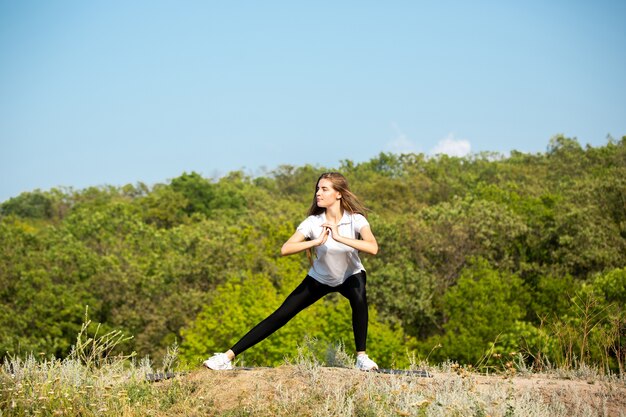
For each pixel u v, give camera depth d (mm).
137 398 5074
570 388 5551
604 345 7094
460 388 5109
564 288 31750
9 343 29031
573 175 72750
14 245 37250
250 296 27656
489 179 82812
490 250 40188
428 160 110625
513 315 29656
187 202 79500
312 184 106188
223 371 5492
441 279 38344
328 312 26969
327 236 5254
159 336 30406
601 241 37031
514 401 4871
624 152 73062
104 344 5895
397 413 4449
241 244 40188
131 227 50781
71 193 105312
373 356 26016
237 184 94062
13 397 5000
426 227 41125
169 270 34000
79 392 5094
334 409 4590
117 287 32750
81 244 38031
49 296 31094
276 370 5488
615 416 5098
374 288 34594
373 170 115438
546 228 41188
